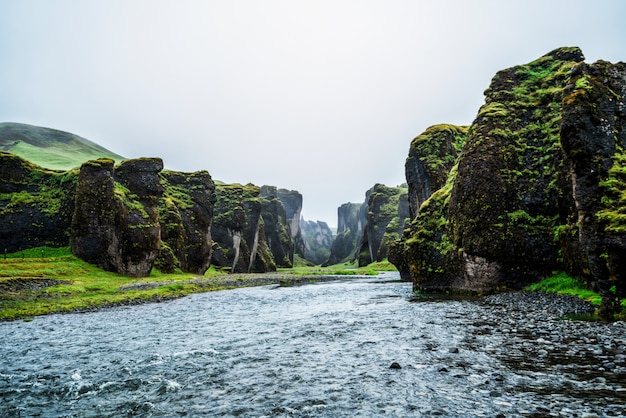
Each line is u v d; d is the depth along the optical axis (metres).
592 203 21.17
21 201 70.19
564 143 22.92
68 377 13.75
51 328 24.66
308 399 10.60
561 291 27.88
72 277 55.16
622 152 22.92
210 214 107.44
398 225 169.25
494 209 34.78
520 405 9.25
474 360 13.34
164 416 9.94
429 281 41.88
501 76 43.81
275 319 26.25
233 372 13.60
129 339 20.47
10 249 66.00
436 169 72.69
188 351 17.03
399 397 10.33
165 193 98.94
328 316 26.58
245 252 142.88
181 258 90.56
